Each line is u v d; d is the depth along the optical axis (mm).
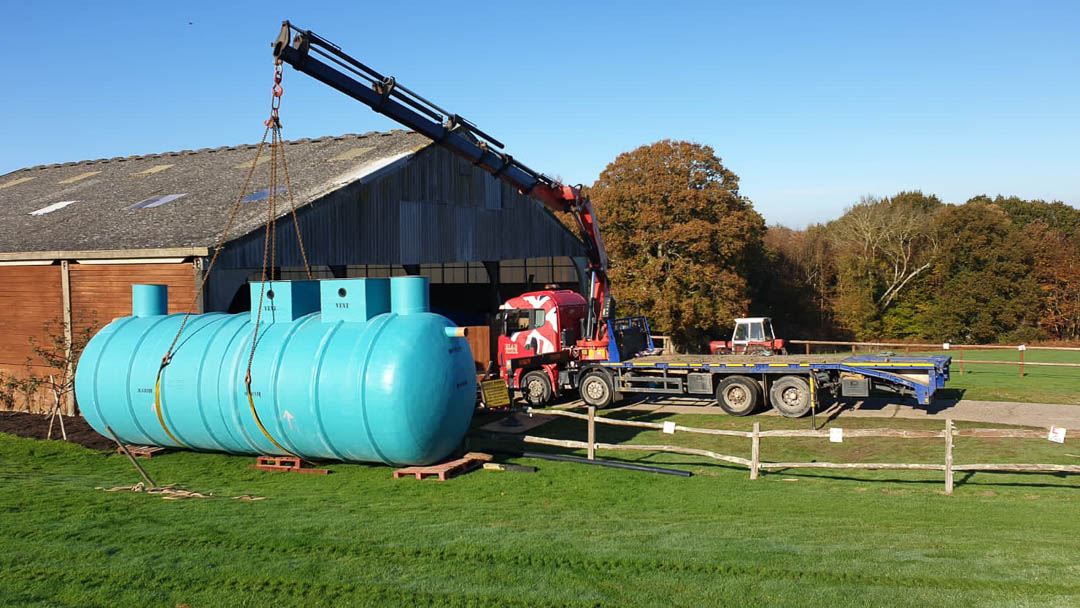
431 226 24234
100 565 7254
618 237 45156
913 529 8727
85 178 31016
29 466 13070
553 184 21891
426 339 11805
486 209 27016
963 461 13203
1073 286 53594
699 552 7648
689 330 45750
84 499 10188
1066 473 12258
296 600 6410
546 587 6645
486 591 6566
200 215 20453
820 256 62125
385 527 8711
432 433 11617
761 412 19562
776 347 28047
